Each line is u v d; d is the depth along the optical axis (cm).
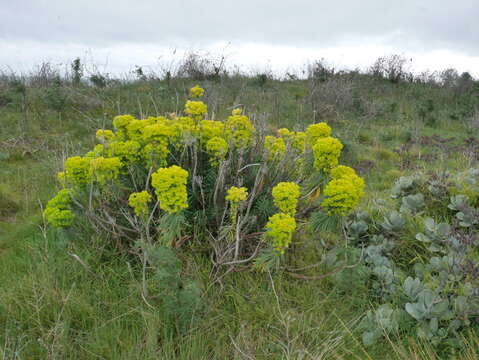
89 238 326
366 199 440
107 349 226
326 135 319
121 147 302
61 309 253
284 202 244
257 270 291
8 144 616
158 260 238
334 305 269
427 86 1386
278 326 246
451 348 226
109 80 1043
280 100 954
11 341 228
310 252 328
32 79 1020
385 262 299
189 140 312
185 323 233
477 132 846
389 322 239
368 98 1116
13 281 288
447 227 317
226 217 318
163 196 245
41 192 469
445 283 264
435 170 488
